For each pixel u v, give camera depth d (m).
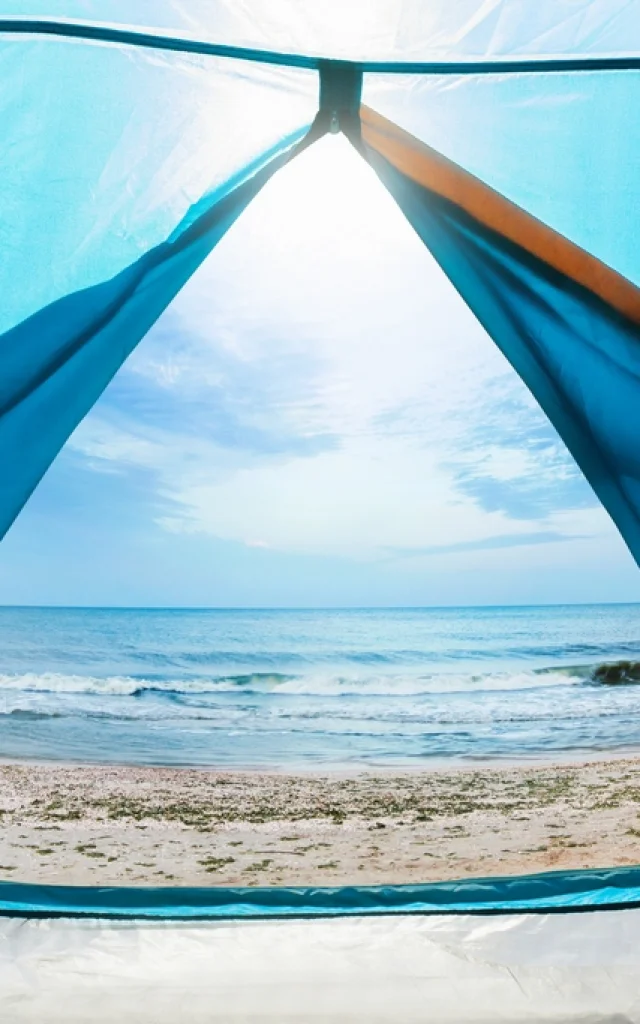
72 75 2.12
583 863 4.64
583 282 2.28
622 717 11.60
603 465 2.45
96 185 2.15
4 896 2.59
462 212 2.35
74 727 11.32
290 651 18.64
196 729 11.28
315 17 2.08
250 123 2.18
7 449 2.26
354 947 2.37
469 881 2.71
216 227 2.35
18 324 2.15
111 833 5.86
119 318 2.29
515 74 2.15
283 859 5.05
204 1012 2.04
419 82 2.17
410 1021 2.00
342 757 9.62
